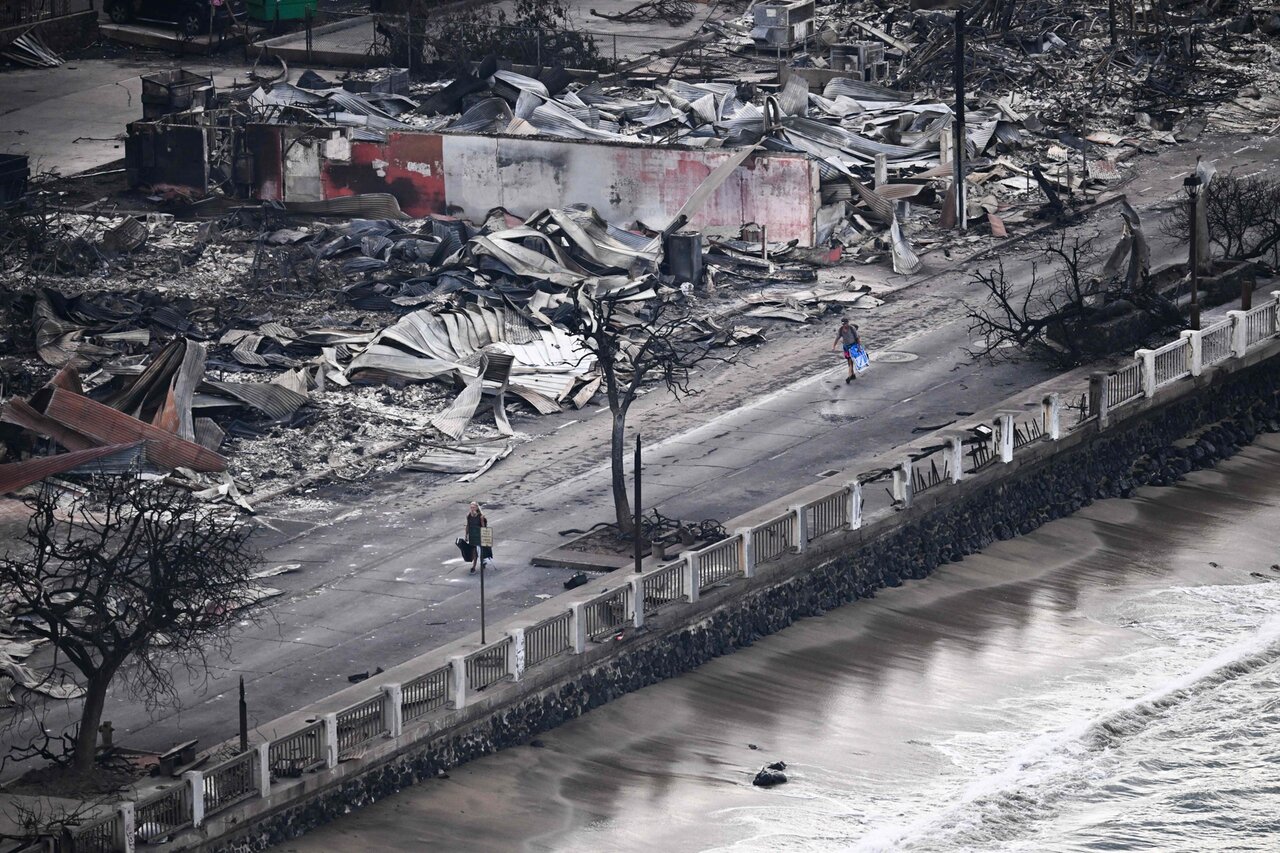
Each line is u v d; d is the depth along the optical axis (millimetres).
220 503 187750
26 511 181000
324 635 159125
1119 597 181625
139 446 185875
